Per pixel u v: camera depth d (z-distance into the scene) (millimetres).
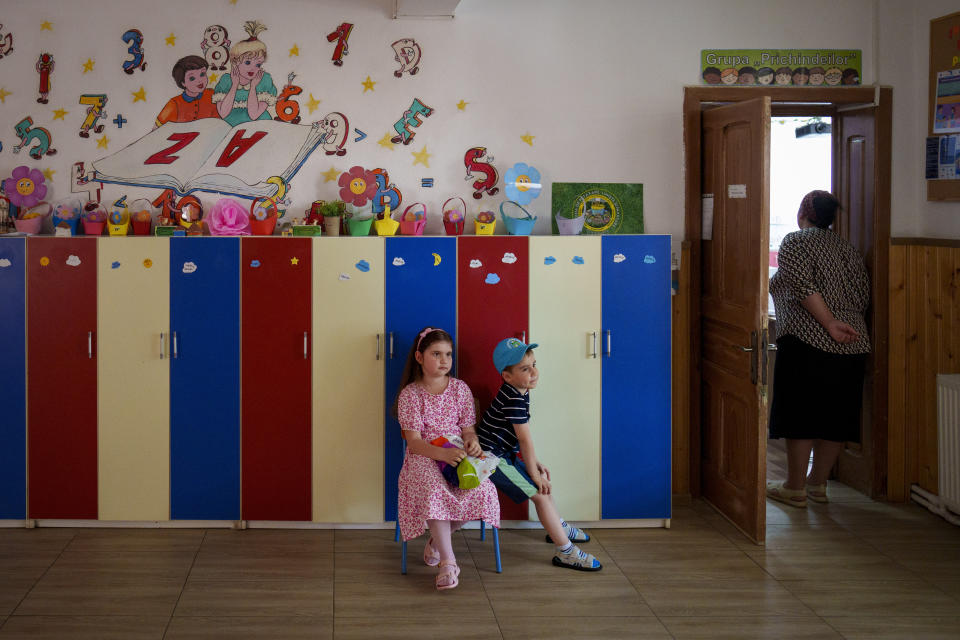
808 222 4570
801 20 4465
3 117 4262
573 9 4379
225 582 3451
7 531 4039
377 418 4047
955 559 3762
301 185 4328
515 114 4383
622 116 4426
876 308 4559
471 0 4332
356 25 4301
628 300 4078
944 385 4223
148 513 4074
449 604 3258
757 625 3090
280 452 4055
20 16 4230
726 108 4160
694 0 4430
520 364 3695
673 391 4586
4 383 4031
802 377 4441
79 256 3990
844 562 3725
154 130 4281
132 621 3078
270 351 4023
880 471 4633
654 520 4188
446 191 4363
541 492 3658
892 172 4527
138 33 4254
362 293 4012
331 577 3518
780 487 4684
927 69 4422
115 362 4023
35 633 2973
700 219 4523
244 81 4285
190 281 4000
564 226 4238
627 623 3100
